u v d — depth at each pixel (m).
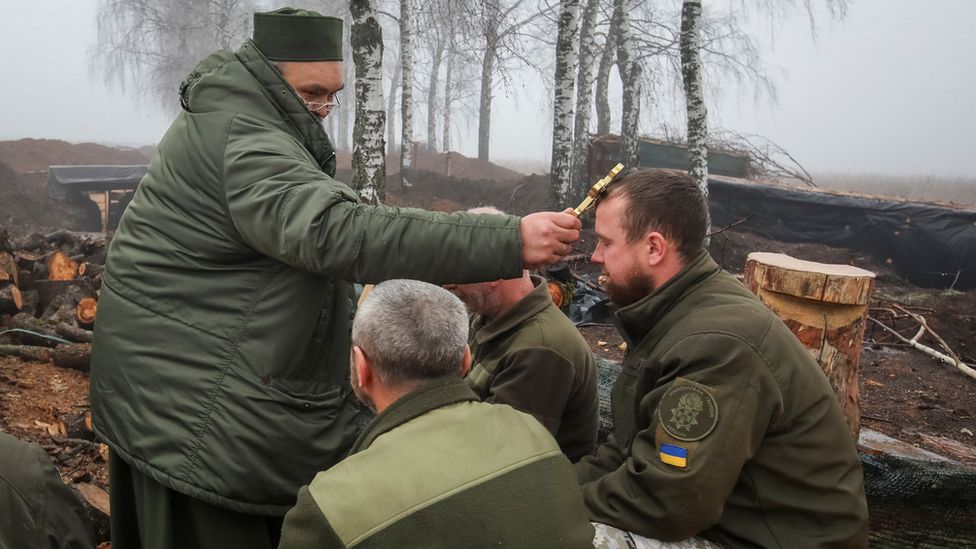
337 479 1.03
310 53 1.52
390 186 18.95
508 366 1.92
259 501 1.42
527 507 1.02
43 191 17.62
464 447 1.07
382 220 1.25
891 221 10.80
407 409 1.14
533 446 1.11
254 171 1.32
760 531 1.52
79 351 4.50
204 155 1.38
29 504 1.24
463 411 1.14
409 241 1.25
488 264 1.27
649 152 14.05
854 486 1.52
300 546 0.99
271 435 1.39
